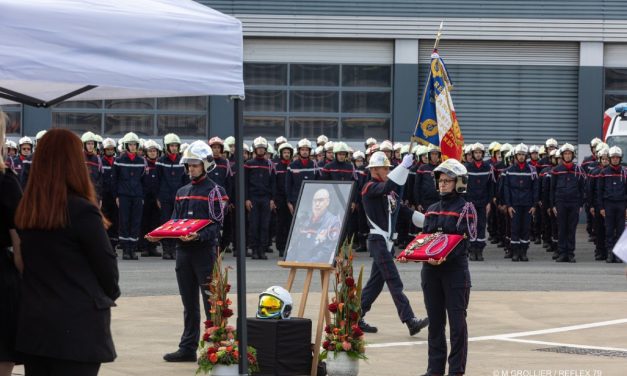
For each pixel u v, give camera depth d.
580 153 43.03
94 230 7.64
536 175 28.38
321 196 12.71
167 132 42.50
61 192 7.62
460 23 42.53
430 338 12.26
